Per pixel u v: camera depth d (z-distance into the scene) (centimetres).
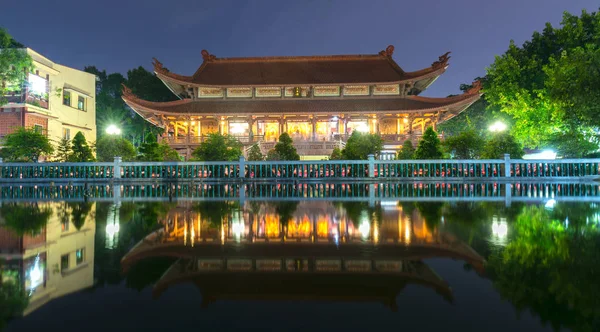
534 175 2803
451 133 6012
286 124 5141
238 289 480
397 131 5109
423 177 2823
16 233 834
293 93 5081
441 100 4600
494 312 404
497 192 1895
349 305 426
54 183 2698
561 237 763
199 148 3241
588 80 2234
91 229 884
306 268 564
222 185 2520
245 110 4691
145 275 532
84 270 556
